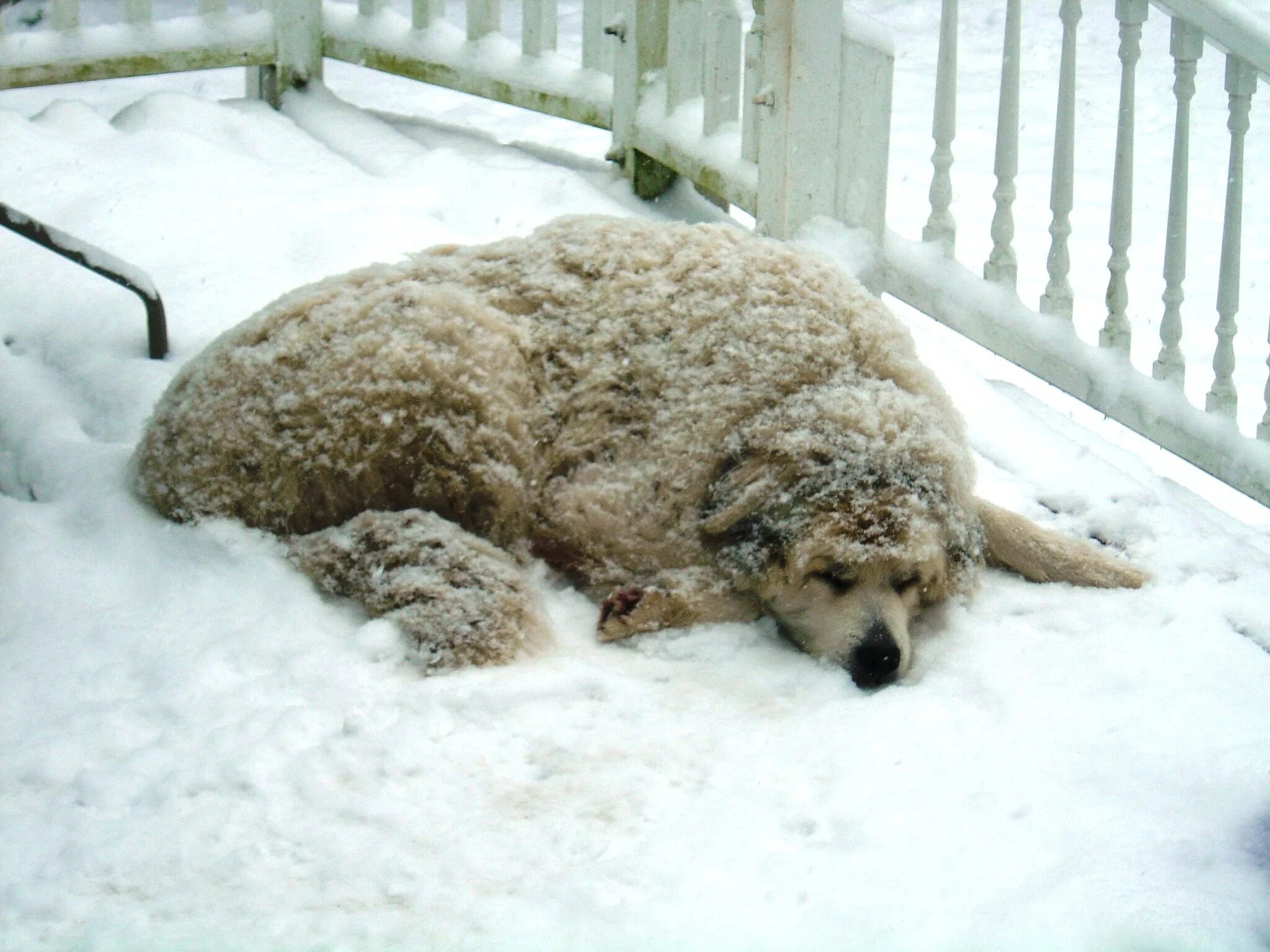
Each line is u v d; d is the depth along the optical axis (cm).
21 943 256
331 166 442
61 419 350
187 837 277
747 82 405
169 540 319
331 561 310
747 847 276
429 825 280
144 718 293
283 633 304
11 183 416
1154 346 422
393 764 287
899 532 303
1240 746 287
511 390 314
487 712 295
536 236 327
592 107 445
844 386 310
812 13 387
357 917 260
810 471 305
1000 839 276
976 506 323
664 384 313
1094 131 555
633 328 315
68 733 289
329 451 312
